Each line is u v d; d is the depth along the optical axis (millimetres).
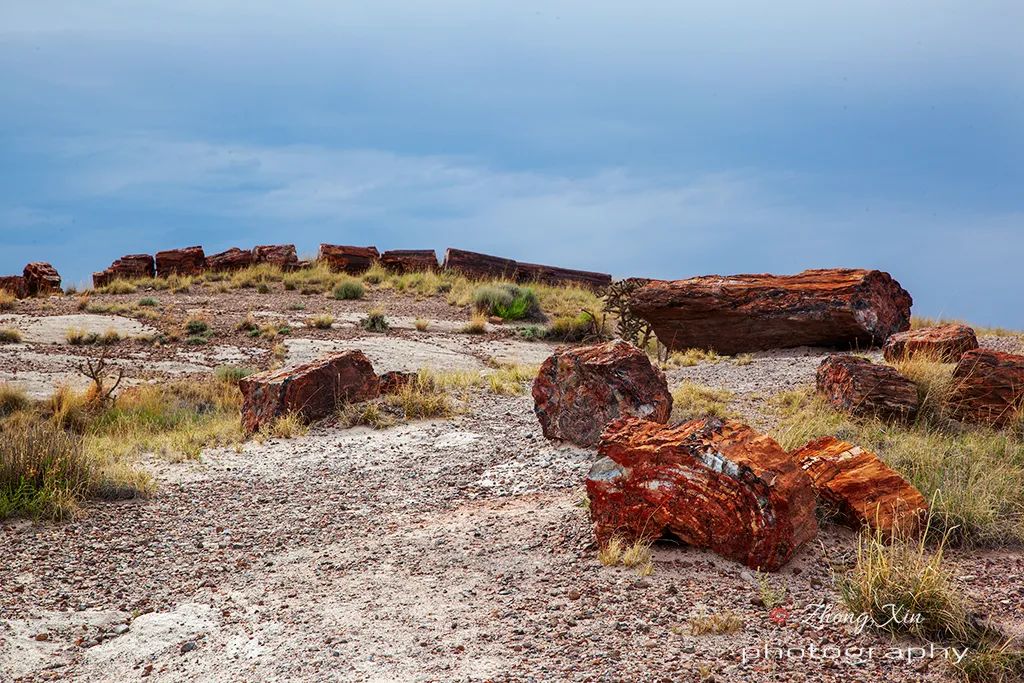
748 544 7180
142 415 16797
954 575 7160
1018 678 5539
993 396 11609
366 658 6055
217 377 20234
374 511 10000
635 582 7000
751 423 12039
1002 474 9367
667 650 5867
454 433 13164
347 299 31203
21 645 6828
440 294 32594
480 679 5598
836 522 8023
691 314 19812
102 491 10484
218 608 7316
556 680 5508
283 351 22438
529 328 26547
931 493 8570
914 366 12773
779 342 19250
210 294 31969
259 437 13500
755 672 5559
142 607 7543
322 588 7570
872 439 10844
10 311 27516
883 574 6496
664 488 7512
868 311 18562
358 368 14836
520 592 7066
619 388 11391
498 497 10125
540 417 12180
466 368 20781
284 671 5969
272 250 37688
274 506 10328
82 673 6359
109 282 35562
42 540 9047
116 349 23266
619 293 22828
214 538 9250
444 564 7895
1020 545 7902
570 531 8297
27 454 10406
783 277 20000
